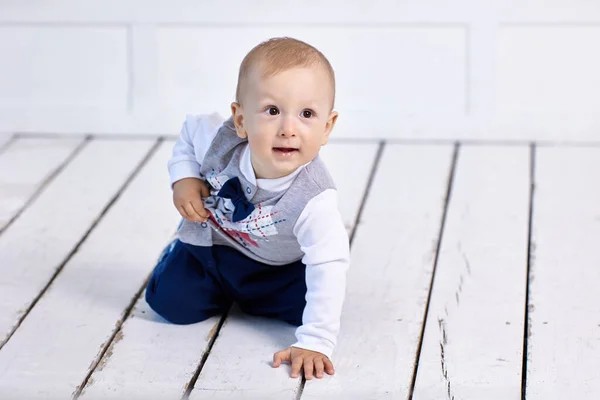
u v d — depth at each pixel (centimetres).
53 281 239
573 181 302
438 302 228
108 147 339
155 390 192
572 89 336
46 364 201
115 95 350
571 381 193
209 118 210
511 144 339
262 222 197
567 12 327
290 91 182
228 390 192
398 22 334
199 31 340
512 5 328
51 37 344
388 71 340
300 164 189
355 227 271
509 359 202
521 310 223
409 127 343
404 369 199
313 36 338
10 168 318
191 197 203
